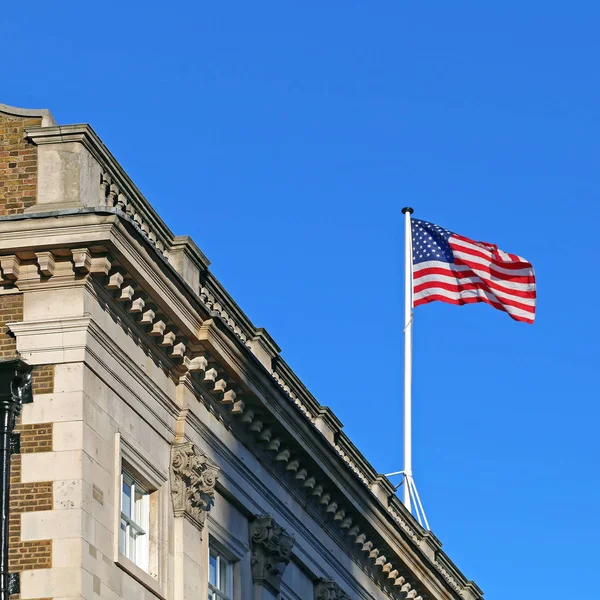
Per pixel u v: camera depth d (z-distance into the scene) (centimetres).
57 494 4169
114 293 4472
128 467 4519
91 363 4331
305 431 5616
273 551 5419
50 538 4128
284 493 5681
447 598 7238
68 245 4312
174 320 4706
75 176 4456
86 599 4103
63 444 4216
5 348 4341
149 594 4506
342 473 5988
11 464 4212
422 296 6956
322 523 6031
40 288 4372
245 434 5338
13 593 4088
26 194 4475
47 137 4506
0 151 4541
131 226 4381
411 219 7075
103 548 4256
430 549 7194
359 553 6419
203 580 4856
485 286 6838
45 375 4291
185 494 4794
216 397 5084
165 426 4778
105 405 4391
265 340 5528
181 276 4738
